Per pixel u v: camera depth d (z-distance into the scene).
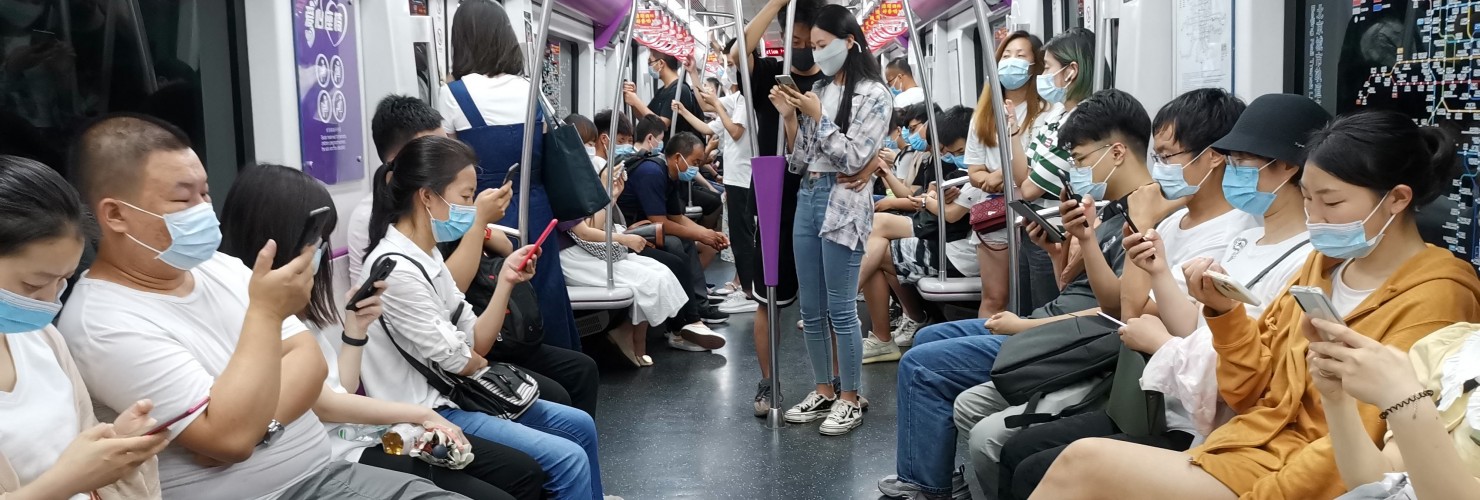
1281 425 1.93
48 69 2.39
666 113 8.42
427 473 2.34
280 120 2.99
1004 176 3.57
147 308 1.79
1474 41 2.28
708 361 5.43
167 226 1.72
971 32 7.79
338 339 3.18
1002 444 2.76
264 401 1.73
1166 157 2.66
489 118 3.77
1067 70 3.96
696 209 7.89
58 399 1.56
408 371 2.69
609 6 8.27
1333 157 1.81
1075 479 2.05
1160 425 2.35
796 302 7.14
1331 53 2.89
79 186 1.73
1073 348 2.67
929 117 4.64
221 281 1.96
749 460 3.81
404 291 2.62
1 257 1.40
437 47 4.19
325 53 3.27
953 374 3.15
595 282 5.07
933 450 3.17
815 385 4.77
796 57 4.10
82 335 1.73
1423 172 1.79
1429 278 1.79
